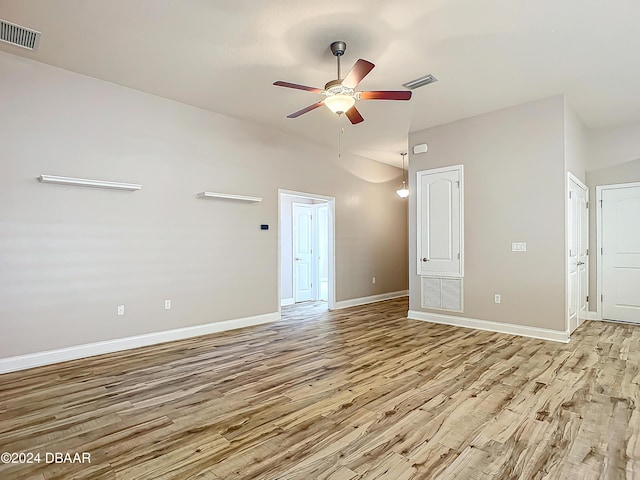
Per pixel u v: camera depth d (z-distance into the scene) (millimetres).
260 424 2383
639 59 3492
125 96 4172
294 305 7266
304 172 6188
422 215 5691
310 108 3354
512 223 4734
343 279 6949
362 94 3023
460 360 3662
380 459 1986
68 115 3781
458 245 5270
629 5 2686
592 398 2730
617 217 5477
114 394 2873
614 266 5504
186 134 4691
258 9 2760
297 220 7848
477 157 5059
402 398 2766
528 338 4504
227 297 5090
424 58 3475
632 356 3746
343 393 2865
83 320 3836
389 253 8023
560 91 4242
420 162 5707
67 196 3760
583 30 3010
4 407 2646
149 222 4344
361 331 4957
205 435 2250
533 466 1911
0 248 3377
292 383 3082
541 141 4492
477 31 3029
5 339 3385
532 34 3072
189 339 4566
